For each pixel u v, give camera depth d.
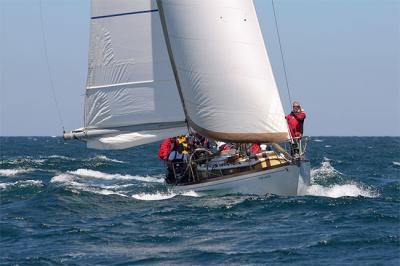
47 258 46.09
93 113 74.31
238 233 53.06
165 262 44.91
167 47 71.56
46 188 84.25
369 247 47.69
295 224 56.16
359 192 78.31
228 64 67.19
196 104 69.00
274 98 66.94
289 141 67.19
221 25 67.38
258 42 67.31
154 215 61.38
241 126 67.00
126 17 73.31
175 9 69.44
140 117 73.56
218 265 44.03
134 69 73.44
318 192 75.56
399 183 90.56
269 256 45.72
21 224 58.75
